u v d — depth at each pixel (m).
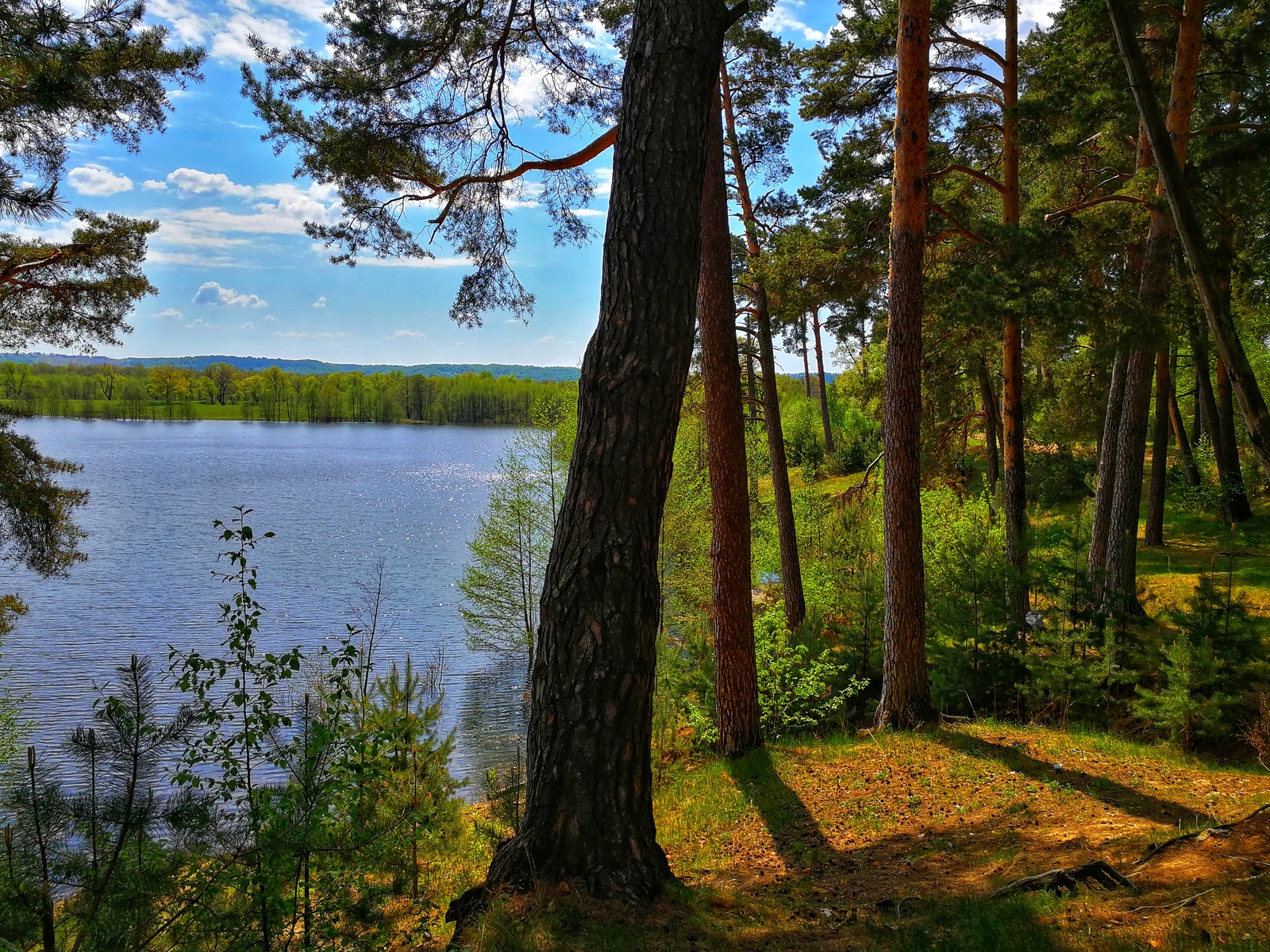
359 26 7.75
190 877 3.47
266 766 9.62
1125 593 11.34
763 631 12.35
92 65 9.38
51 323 12.36
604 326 4.79
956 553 12.66
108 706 3.39
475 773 13.98
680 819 8.55
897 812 7.39
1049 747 8.79
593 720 4.62
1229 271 12.12
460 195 8.66
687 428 23.50
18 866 2.99
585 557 4.68
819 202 14.59
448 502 59.47
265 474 76.00
